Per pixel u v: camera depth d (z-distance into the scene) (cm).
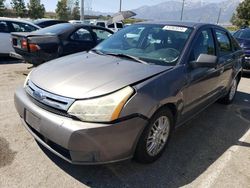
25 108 311
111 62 353
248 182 321
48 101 288
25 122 322
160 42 400
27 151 343
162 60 366
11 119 431
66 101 278
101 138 270
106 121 270
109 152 277
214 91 477
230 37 557
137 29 442
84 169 317
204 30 438
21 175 299
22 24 987
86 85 289
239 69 595
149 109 292
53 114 283
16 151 342
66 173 308
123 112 275
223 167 347
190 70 372
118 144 279
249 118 527
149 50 393
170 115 341
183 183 311
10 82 654
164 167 336
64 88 289
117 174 314
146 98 292
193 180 317
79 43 707
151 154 330
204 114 533
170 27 423
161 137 339
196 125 475
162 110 319
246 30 1064
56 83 299
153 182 307
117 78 301
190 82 369
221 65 477
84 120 270
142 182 306
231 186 312
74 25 723
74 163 278
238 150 395
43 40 647
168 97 317
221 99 595
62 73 318
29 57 662
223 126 480
